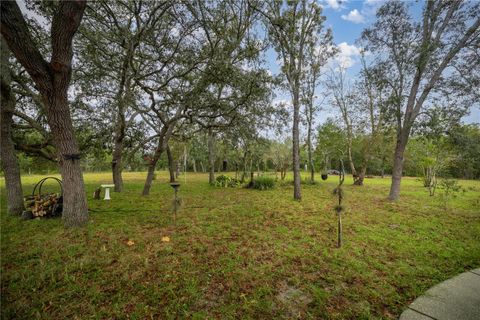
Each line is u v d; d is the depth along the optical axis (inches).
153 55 261.9
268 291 103.2
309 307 93.5
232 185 525.0
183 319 85.4
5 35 129.1
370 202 333.4
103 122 352.2
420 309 93.7
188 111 303.6
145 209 259.0
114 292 100.0
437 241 171.2
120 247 146.5
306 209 270.7
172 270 119.0
